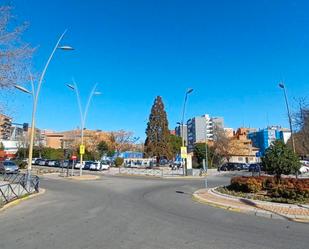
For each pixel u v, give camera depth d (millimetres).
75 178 38688
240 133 135250
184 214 13320
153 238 8867
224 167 65250
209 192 21438
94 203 16766
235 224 11234
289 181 18328
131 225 10711
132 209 14531
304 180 18078
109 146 89938
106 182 33750
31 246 8008
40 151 92812
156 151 74688
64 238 8844
